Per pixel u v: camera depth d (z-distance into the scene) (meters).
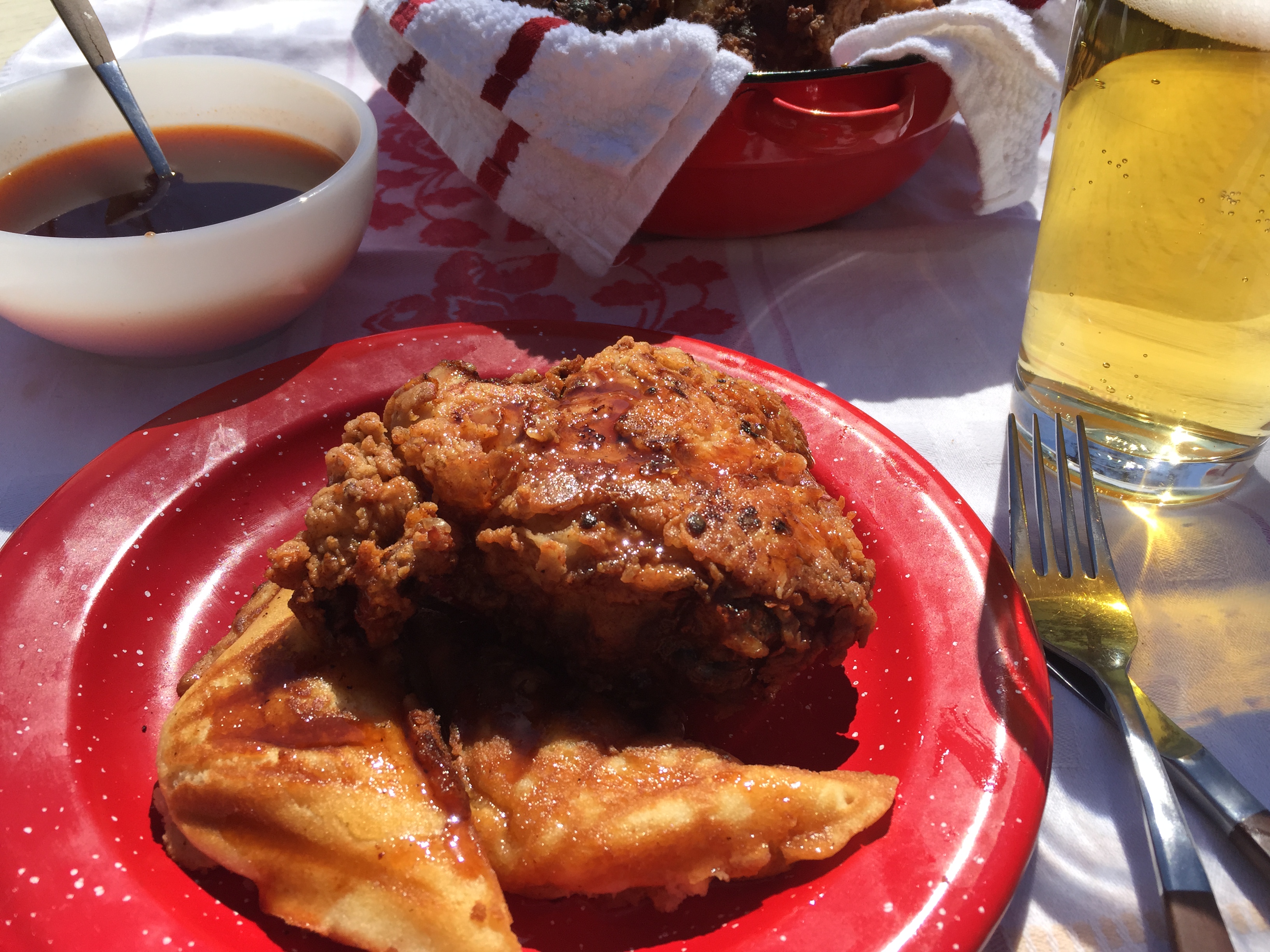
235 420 0.31
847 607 0.25
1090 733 0.27
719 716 0.27
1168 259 0.29
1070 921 0.23
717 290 0.41
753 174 0.39
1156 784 0.24
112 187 0.37
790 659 0.25
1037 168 0.46
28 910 0.21
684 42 0.35
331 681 0.24
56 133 0.38
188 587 0.29
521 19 0.36
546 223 0.40
